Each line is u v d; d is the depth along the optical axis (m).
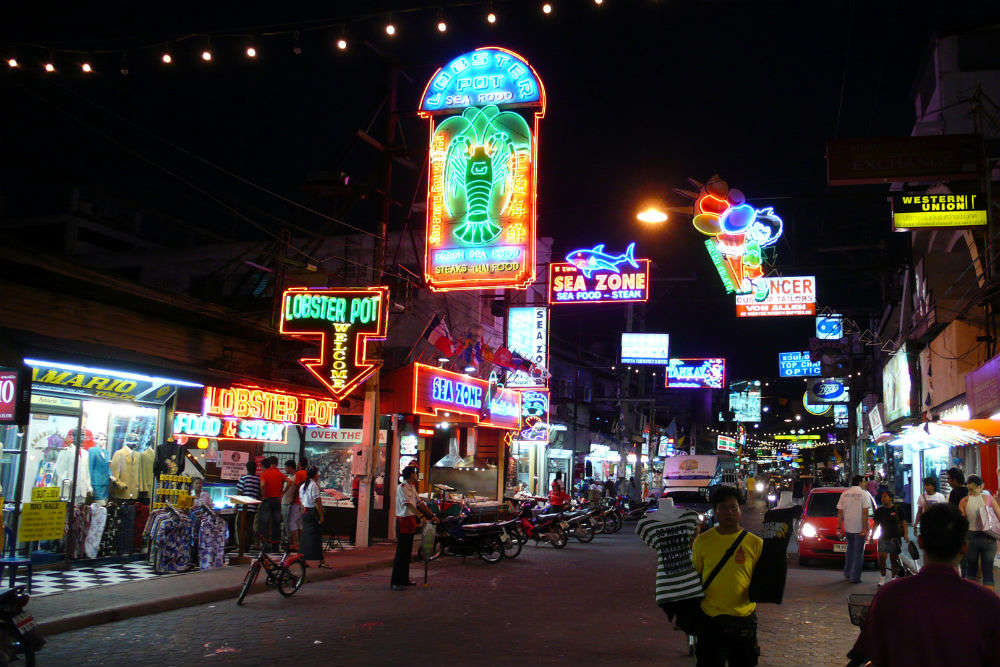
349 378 19.08
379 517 22.44
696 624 5.96
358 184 21.14
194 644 9.50
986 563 12.77
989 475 18.97
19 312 14.20
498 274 20.03
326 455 23.48
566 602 12.95
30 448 14.79
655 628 10.68
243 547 17.03
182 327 18.06
